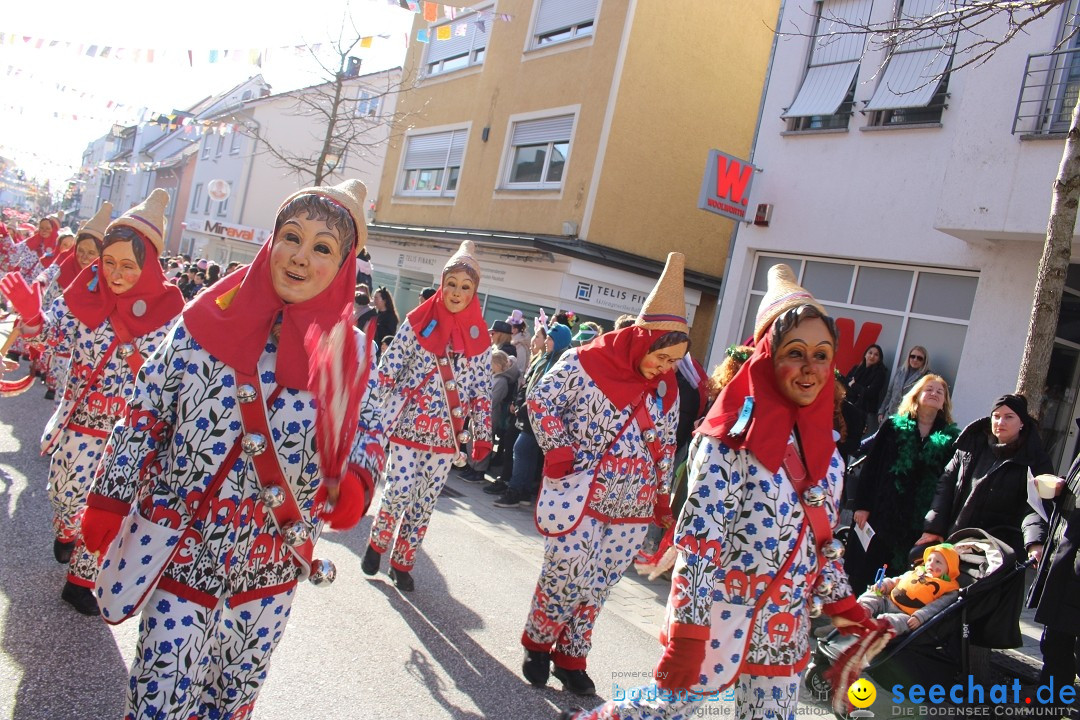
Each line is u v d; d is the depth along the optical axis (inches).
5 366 187.9
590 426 144.6
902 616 157.8
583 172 564.1
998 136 312.3
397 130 802.8
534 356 354.0
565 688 152.2
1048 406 338.3
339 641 155.9
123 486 83.7
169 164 1462.8
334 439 85.7
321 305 89.0
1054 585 161.0
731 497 95.1
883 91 382.0
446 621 177.2
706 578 93.2
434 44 787.4
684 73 580.7
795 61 423.5
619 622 199.6
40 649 132.4
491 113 679.1
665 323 141.9
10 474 231.5
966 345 339.3
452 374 189.0
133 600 82.7
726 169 414.6
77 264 202.2
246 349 84.9
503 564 232.2
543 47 628.7
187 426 84.0
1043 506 170.7
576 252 532.7
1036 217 299.6
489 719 135.1
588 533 144.6
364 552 218.4
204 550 84.7
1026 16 313.9
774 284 105.8
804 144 413.4
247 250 1203.9
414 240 746.2
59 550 167.2
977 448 186.5
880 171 379.9
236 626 88.4
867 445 213.6
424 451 188.9
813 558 97.7
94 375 153.8
